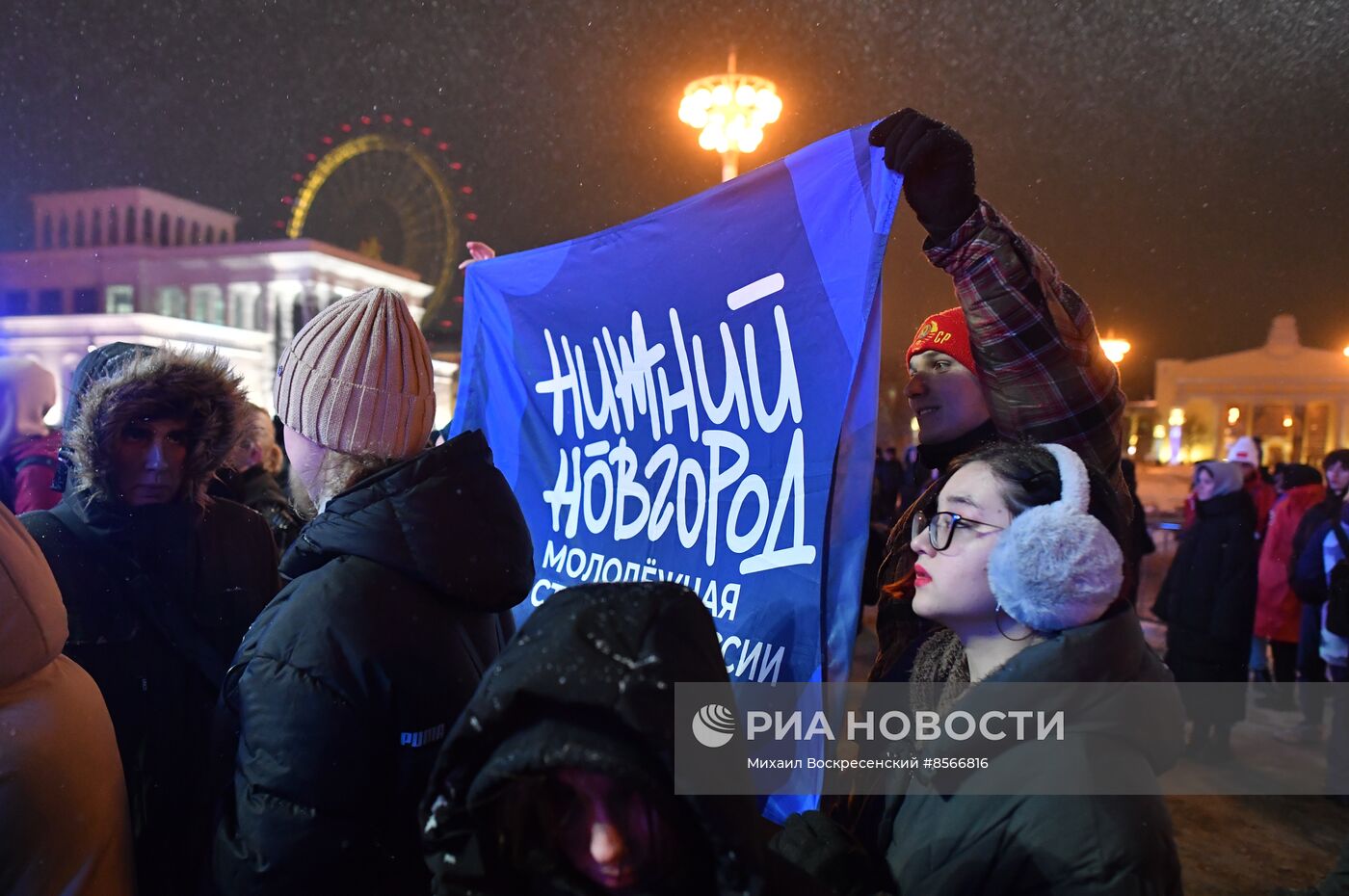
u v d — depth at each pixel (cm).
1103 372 128
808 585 126
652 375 156
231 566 165
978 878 86
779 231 133
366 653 104
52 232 2700
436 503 114
